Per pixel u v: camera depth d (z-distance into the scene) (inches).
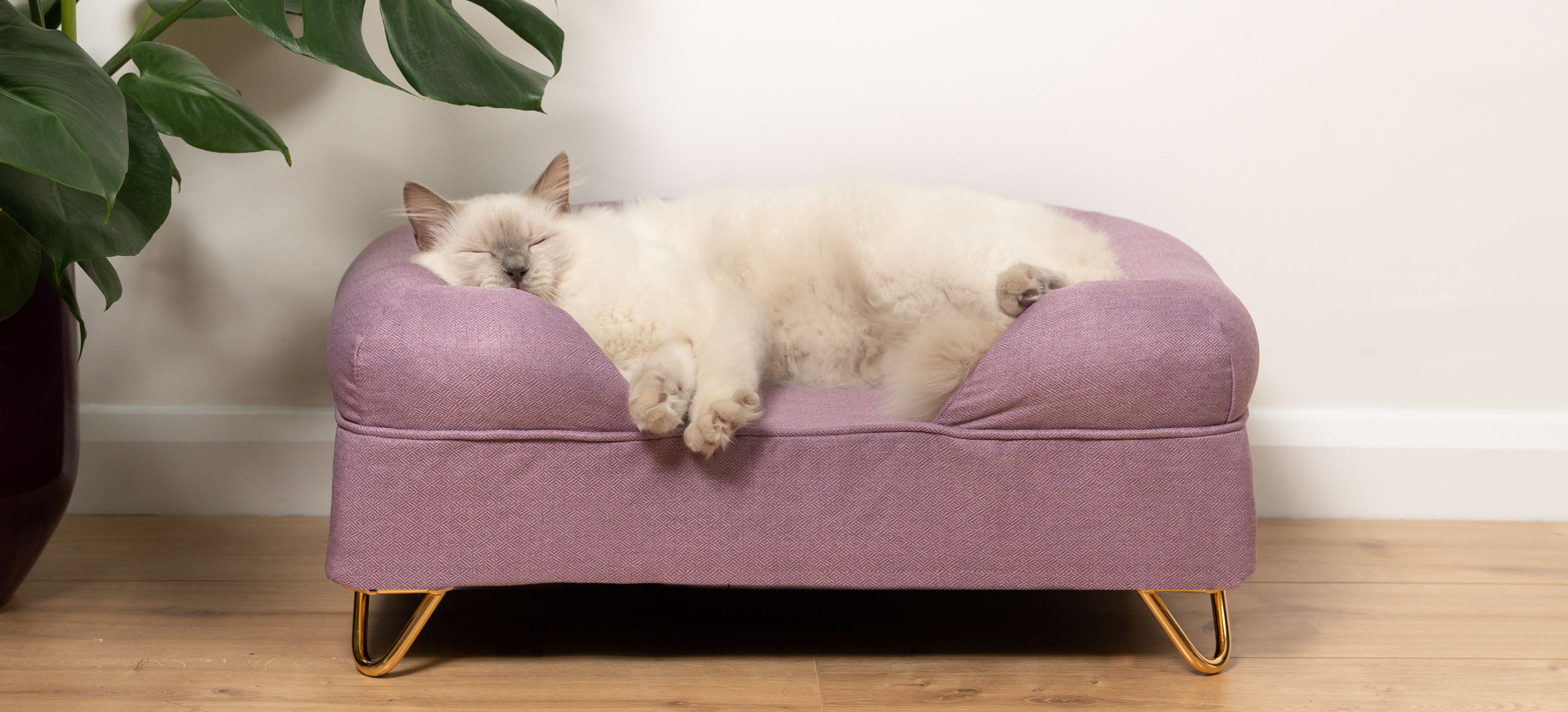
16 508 62.1
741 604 68.5
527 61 78.3
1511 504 84.4
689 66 78.9
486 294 54.1
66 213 50.7
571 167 80.3
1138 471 54.9
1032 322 54.7
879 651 62.1
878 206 64.2
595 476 53.8
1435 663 61.8
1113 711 55.7
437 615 66.1
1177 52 79.0
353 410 53.1
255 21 50.1
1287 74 79.2
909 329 63.1
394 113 78.8
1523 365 83.4
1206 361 53.9
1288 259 82.5
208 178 79.0
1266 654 62.6
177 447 82.0
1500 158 79.9
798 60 79.0
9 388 60.4
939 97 79.9
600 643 62.7
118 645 61.1
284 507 83.7
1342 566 75.9
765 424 55.4
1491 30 77.9
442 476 52.8
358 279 60.5
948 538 55.4
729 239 64.7
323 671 58.6
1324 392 84.3
